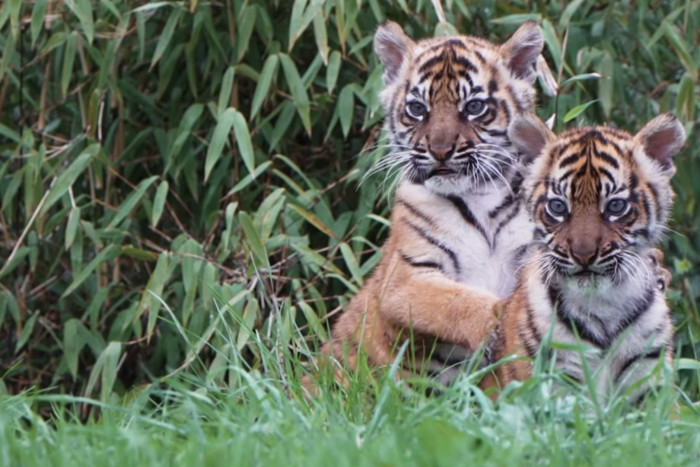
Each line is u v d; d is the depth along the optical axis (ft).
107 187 42.57
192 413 23.40
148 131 42.68
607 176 27.35
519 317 27.94
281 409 22.90
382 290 33.24
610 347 26.89
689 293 41.78
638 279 27.12
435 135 32.81
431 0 40.04
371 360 33.24
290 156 43.29
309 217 38.29
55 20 41.63
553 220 27.71
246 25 39.93
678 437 21.56
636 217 27.50
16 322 42.01
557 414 21.77
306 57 42.68
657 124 28.12
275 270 39.29
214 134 38.29
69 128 44.39
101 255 39.88
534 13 40.68
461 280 33.06
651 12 42.83
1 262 43.45
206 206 41.88
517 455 19.56
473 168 32.86
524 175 29.17
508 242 32.99
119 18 39.73
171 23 39.88
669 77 44.01
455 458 19.27
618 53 42.45
